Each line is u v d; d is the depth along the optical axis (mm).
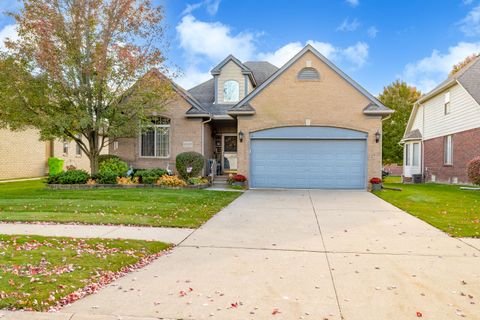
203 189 15484
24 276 4609
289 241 6812
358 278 4797
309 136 15992
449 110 20391
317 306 3924
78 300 4035
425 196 13500
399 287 4477
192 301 4035
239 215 9523
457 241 6789
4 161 20609
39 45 13953
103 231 7461
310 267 5254
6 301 3842
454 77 19812
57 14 14375
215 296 4180
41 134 15547
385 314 3742
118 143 17969
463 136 18672
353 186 15883
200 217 9086
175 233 7387
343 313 3760
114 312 3736
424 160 24219
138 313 3719
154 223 8242
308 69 16016
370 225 8305
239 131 16297
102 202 11133
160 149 17844
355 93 15781
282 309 3848
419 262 5496
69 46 14594
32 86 13953
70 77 14602
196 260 5594
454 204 11461
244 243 6648
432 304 3982
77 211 9648
